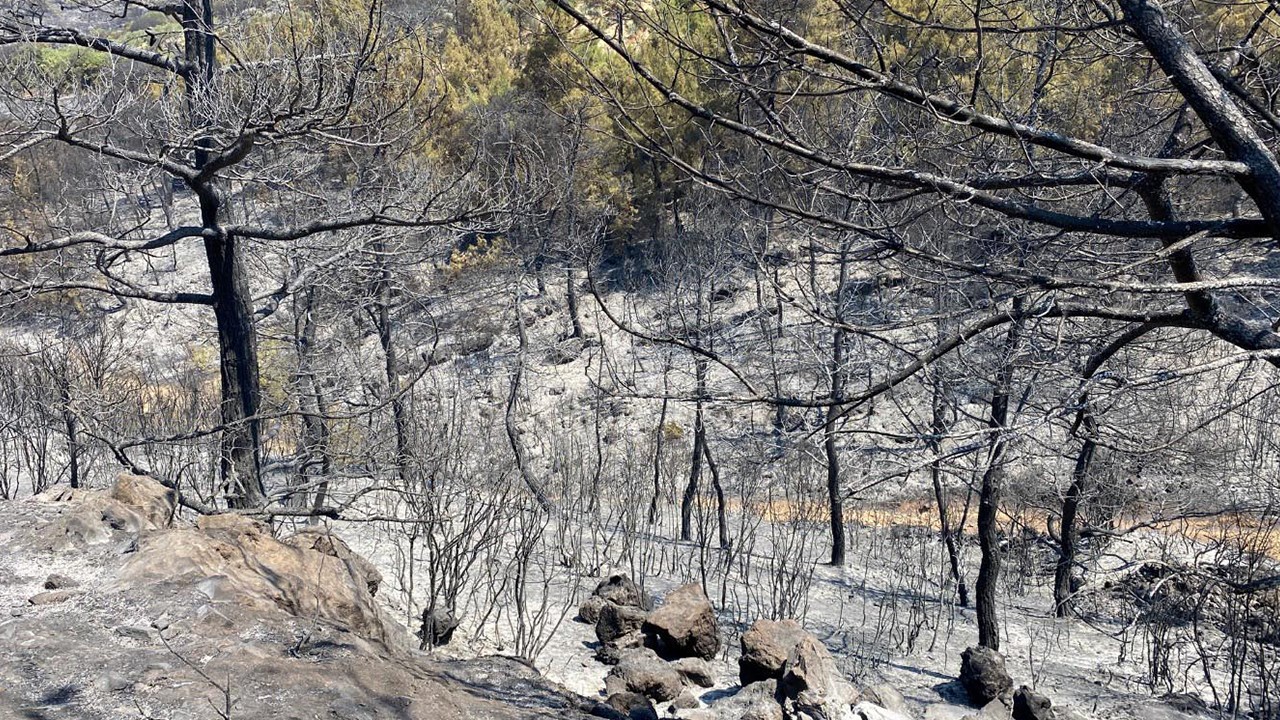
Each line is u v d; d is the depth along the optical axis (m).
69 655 5.11
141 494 7.43
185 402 17.66
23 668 4.94
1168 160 4.67
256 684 4.94
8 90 9.59
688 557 17.55
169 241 11.23
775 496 20.14
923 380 6.63
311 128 10.34
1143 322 5.31
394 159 12.69
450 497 11.62
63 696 4.71
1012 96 6.33
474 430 19.78
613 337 29.16
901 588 17.39
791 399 5.41
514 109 21.27
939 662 13.30
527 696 6.00
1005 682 11.43
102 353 15.55
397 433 13.68
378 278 15.00
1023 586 18.31
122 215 18.70
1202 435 9.29
